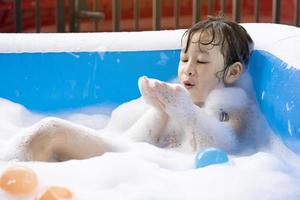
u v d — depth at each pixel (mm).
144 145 1955
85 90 2350
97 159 1638
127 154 1778
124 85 2363
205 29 2102
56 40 2334
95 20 3393
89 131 1813
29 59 2297
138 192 1408
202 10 3799
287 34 2143
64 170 1541
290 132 1790
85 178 1510
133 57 2354
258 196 1363
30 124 2283
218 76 2127
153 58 2359
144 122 2088
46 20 3736
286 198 1358
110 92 2361
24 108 2307
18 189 1355
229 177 1480
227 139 2035
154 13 3125
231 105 2143
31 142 1710
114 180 1505
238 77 2191
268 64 2061
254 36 2305
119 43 2359
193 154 1960
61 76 2328
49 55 2311
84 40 2352
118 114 2328
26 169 1408
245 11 3879
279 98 1907
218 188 1408
